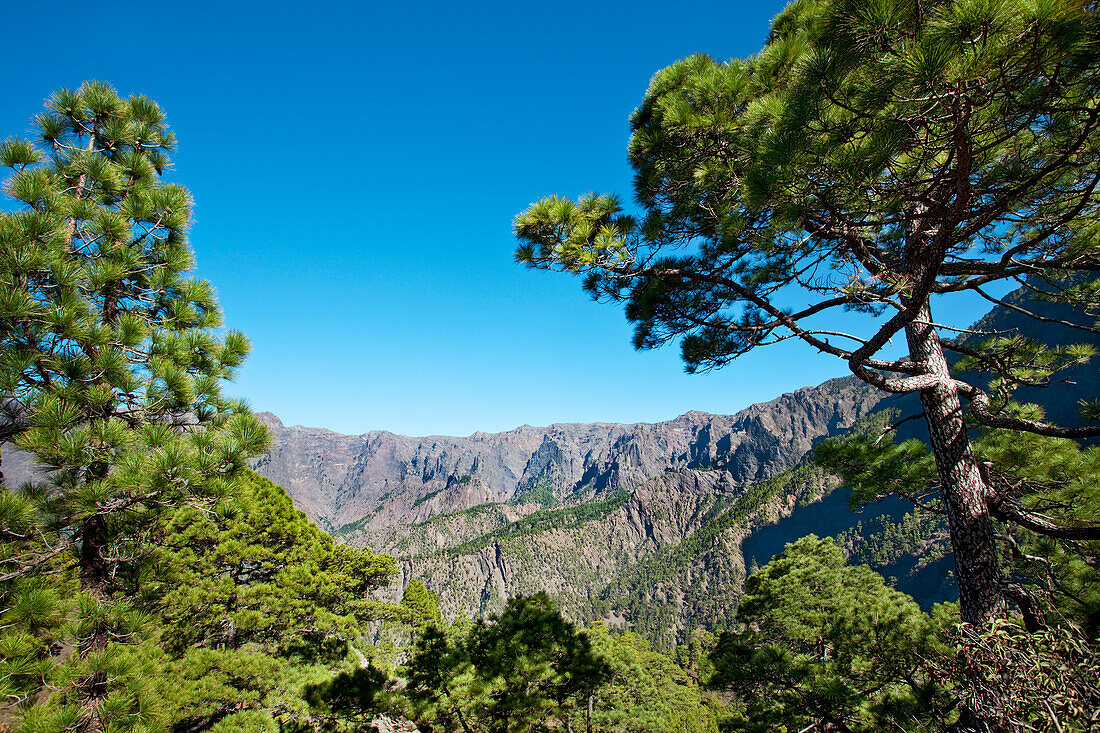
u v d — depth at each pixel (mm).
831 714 11062
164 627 13039
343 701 11703
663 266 7301
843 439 9391
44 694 5703
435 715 10711
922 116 4152
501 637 10789
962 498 6734
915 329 7484
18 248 6230
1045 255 6176
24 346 6250
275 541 18500
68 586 6965
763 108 5293
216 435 6973
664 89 7305
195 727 12602
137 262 7695
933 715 7102
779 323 6859
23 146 7680
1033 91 3838
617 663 15086
